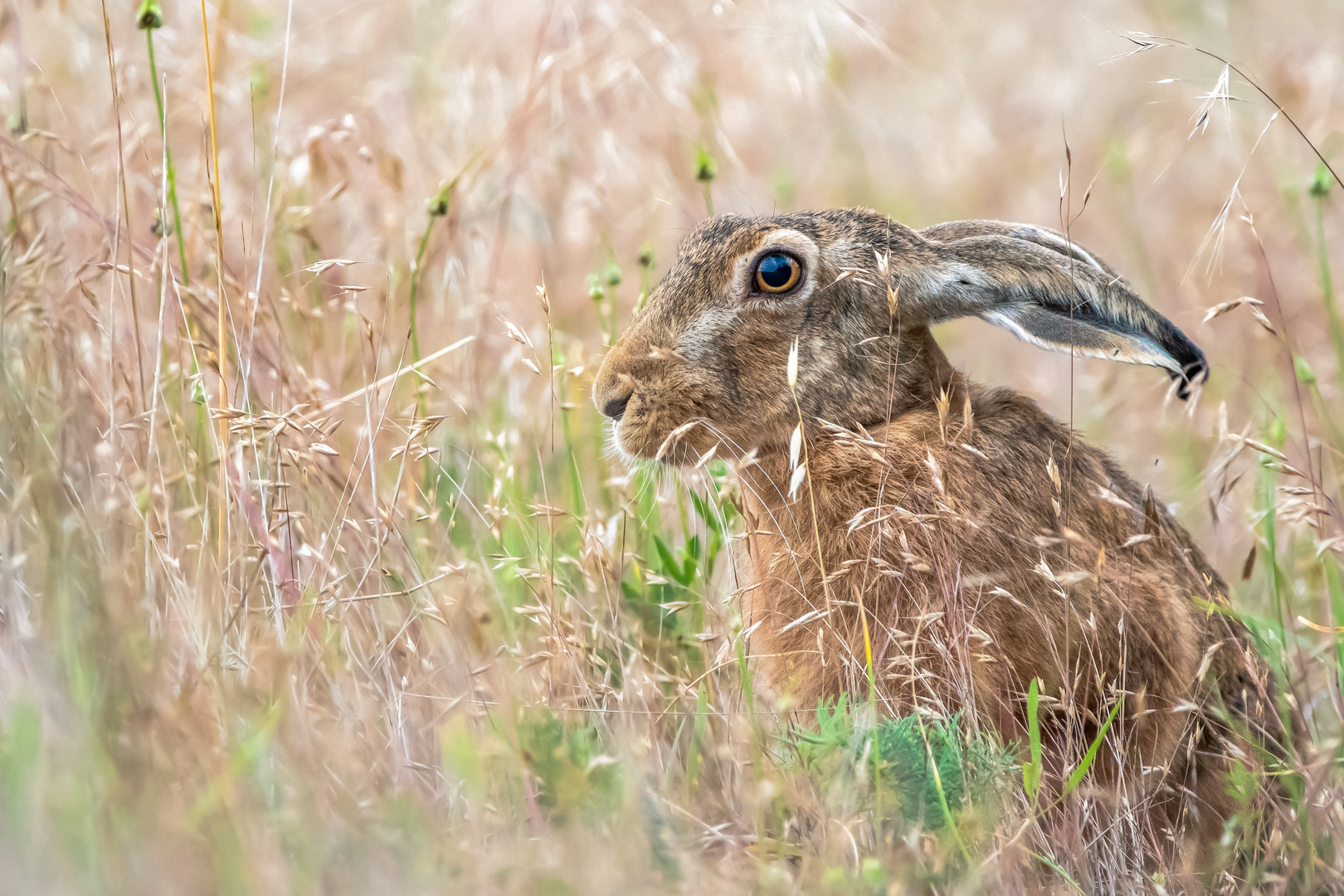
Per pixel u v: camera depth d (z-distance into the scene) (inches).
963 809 260.1
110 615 241.8
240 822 209.8
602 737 280.8
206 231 395.5
